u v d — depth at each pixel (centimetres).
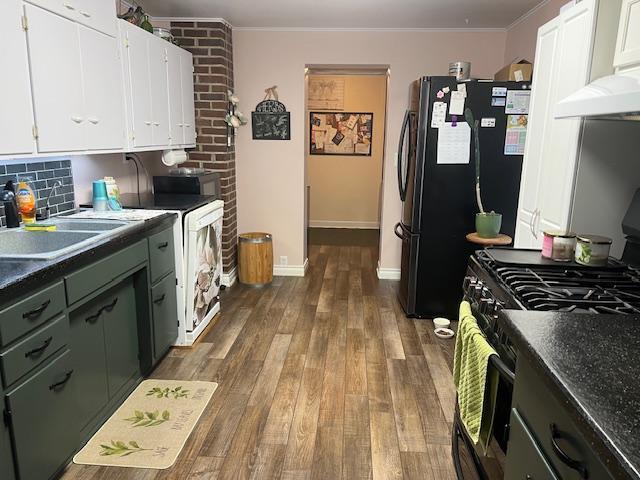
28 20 193
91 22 241
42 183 259
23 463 156
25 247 222
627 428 72
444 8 349
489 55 417
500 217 313
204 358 292
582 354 98
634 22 157
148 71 309
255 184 452
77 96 230
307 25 408
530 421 106
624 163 184
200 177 358
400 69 423
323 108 686
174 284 294
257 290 424
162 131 334
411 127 355
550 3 319
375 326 345
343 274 476
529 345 102
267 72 429
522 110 323
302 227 459
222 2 342
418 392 255
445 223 342
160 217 267
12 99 187
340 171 707
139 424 223
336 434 218
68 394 183
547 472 95
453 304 355
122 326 238
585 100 142
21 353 153
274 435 217
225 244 424
